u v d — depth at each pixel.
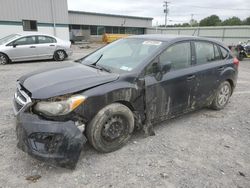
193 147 3.61
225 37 37.38
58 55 12.20
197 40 4.44
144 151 3.42
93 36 39.84
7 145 3.41
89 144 3.40
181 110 4.17
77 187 2.66
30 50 11.23
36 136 2.71
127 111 3.33
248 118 4.88
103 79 3.20
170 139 3.81
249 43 17.61
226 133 4.14
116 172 2.94
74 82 3.07
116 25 42.88
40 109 2.80
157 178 2.86
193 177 2.91
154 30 47.34
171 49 3.91
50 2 23.59
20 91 3.18
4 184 2.65
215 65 4.66
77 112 2.87
